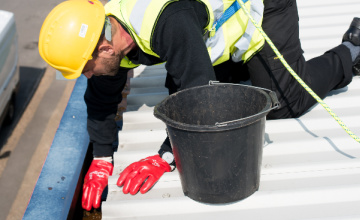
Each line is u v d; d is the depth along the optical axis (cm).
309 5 397
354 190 216
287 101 272
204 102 224
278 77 269
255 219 211
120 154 261
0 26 568
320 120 270
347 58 287
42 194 262
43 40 218
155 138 274
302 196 216
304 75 273
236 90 221
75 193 275
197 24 211
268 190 222
